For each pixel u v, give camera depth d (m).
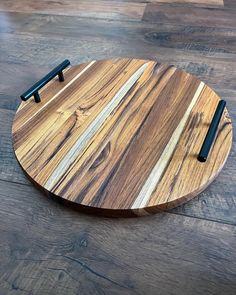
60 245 0.61
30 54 1.08
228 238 0.60
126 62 0.88
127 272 0.57
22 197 0.68
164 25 1.17
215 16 1.20
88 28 1.18
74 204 0.59
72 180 0.61
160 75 0.83
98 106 0.75
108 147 0.66
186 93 0.77
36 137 0.69
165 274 0.56
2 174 0.72
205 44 1.07
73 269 0.58
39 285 0.56
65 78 0.83
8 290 0.56
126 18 1.22
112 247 0.60
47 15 1.27
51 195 0.61
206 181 0.60
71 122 0.72
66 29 1.19
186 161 0.62
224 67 0.97
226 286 0.54
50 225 0.63
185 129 0.68
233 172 0.69
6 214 0.66
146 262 0.58
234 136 0.76
